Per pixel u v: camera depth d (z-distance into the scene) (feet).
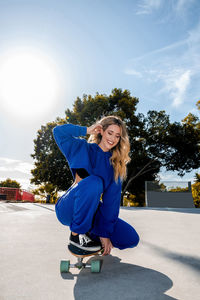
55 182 75.92
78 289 4.36
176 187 44.16
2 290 4.27
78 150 6.23
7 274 5.11
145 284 4.61
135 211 22.49
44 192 87.92
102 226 5.83
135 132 76.74
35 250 7.27
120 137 6.48
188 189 43.60
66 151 6.23
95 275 5.16
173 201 42.98
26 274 5.15
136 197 92.32
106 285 4.56
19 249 7.34
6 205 26.35
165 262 6.15
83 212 5.32
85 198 5.31
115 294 4.13
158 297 4.00
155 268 5.65
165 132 75.92
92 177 5.66
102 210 5.92
